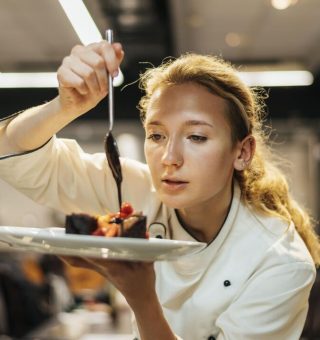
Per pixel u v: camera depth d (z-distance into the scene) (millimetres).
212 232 1519
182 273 1499
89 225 1232
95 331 3402
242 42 6242
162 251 1142
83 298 4605
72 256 1217
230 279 1458
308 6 5129
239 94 1450
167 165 1362
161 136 1399
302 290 1438
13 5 4941
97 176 1655
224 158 1399
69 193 1648
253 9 5207
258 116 1635
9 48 6211
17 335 3438
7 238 1200
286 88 7535
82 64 1343
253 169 1594
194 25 5629
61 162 1619
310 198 7676
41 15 5176
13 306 3500
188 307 1501
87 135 7707
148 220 1604
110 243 1114
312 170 7672
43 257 4867
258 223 1513
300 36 6020
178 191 1374
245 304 1420
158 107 1394
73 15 4227
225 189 1475
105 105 7629
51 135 1521
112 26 4961
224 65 1506
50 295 4035
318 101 7523
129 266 1203
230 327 1406
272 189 1613
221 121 1389
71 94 1387
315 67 6934
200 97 1377
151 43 5539
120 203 1385
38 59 6555
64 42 5965
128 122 7547
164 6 4660
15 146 1547
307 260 1471
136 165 1678
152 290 1243
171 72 1423
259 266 1453
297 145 7688
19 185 1611
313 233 1713
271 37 6062
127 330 3432
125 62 6367
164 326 1268
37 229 1236
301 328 1504
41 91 7500
